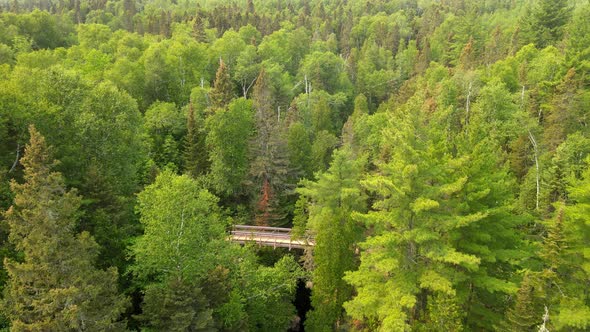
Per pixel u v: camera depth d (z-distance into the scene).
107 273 18.91
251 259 30.03
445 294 19.44
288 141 50.00
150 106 54.88
